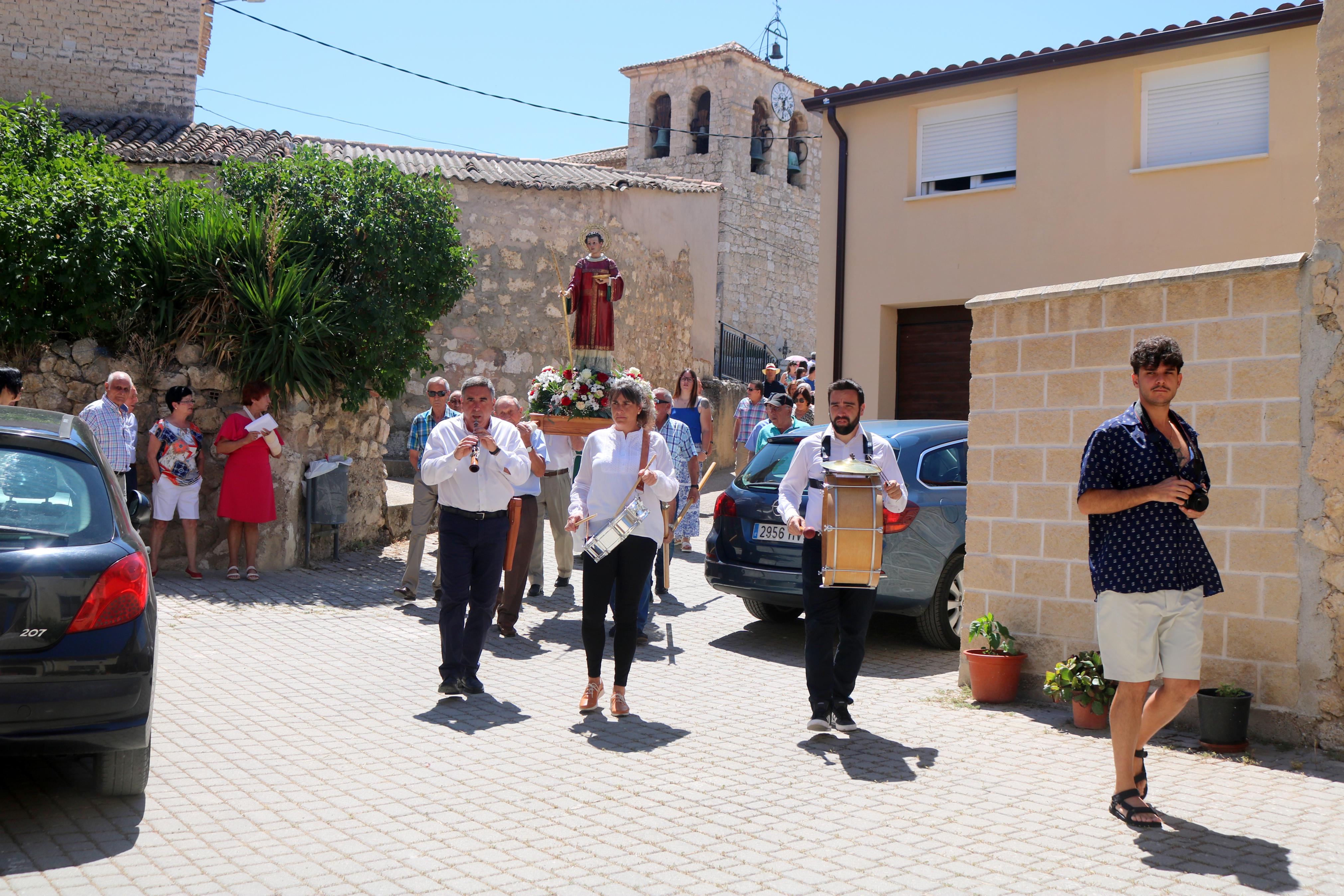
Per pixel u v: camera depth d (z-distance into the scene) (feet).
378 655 25.22
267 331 34.88
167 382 34.32
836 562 18.51
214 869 12.80
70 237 32.63
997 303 22.33
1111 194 45.80
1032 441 21.90
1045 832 14.48
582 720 20.13
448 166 62.85
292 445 35.76
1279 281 18.62
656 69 120.98
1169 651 14.76
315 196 36.78
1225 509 19.10
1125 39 44.55
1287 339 18.52
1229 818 15.03
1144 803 14.92
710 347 80.74
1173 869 13.19
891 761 17.76
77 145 37.99
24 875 12.42
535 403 33.58
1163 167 44.52
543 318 63.41
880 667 25.26
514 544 21.97
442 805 15.34
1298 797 15.97
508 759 17.60
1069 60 45.91
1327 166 18.22
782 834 14.37
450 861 13.24
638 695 22.27
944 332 51.39
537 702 21.50
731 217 116.16
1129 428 14.79
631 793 15.99
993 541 22.44
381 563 37.81
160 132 56.75
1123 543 14.71
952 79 48.67
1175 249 44.37
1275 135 42.39
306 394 35.99
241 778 16.33
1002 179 49.47
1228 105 43.98
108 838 13.73
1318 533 18.12
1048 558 21.66
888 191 51.39
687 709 21.21
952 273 49.57
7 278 31.63
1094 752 18.42
